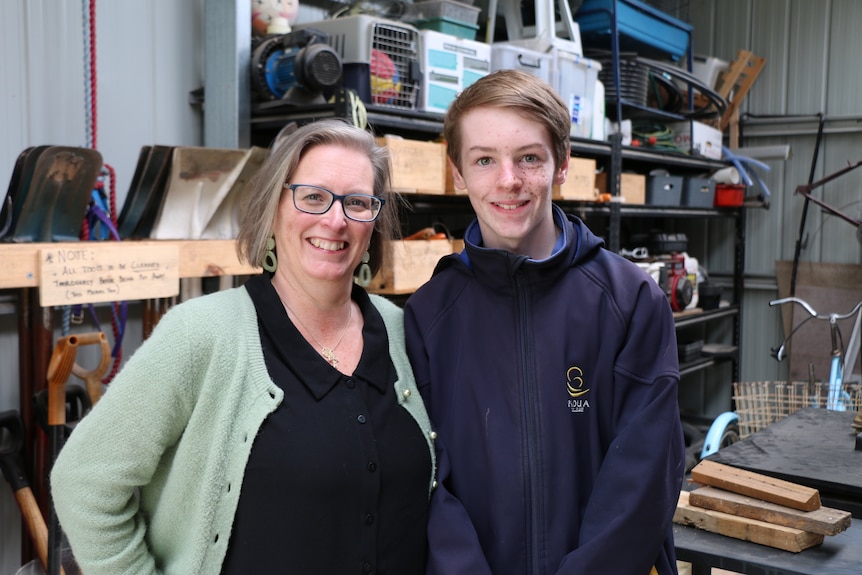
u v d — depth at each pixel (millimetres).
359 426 1079
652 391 1108
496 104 1109
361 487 1053
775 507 1373
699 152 4223
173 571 1042
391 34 2510
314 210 1092
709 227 4914
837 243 4504
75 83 2271
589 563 1033
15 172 1818
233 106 2445
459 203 3008
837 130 4445
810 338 4504
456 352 1228
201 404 1022
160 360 1012
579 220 1252
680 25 4059
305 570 1019
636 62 3799
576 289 1173
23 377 1994
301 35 2361
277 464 1021
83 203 1949
